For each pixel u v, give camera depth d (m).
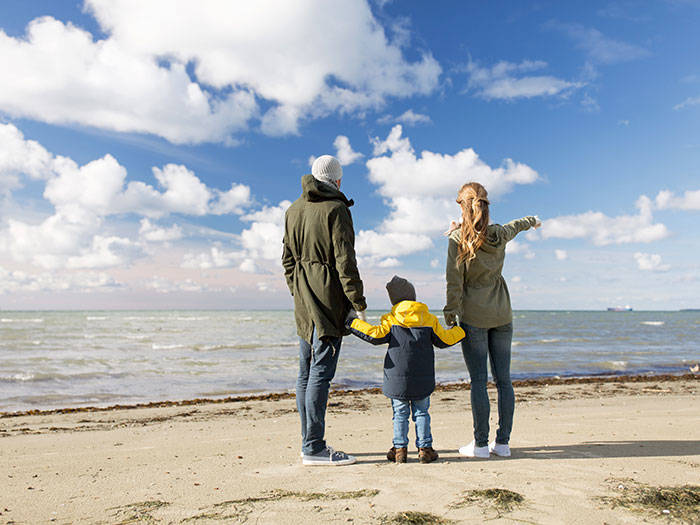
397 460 3.23
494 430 4.85
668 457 3.29
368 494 2.45
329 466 3.19
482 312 3.36
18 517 2.28
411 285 3.45
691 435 4.31
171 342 28.53
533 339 33.12
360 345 26.67
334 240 3.11
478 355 3.39
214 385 12.78
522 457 3.35
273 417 7.40
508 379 3.46
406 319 3.24
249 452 4.04
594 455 3.39
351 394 10.54
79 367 16.19
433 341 3.27
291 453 3.91
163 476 3.09
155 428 6.32
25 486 2.95
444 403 8.77
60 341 28.81
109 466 3.60
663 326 60.81
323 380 3.24
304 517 2.14
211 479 2.93
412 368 3.17
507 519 2.06
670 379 12.83
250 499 2.44
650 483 2.56
